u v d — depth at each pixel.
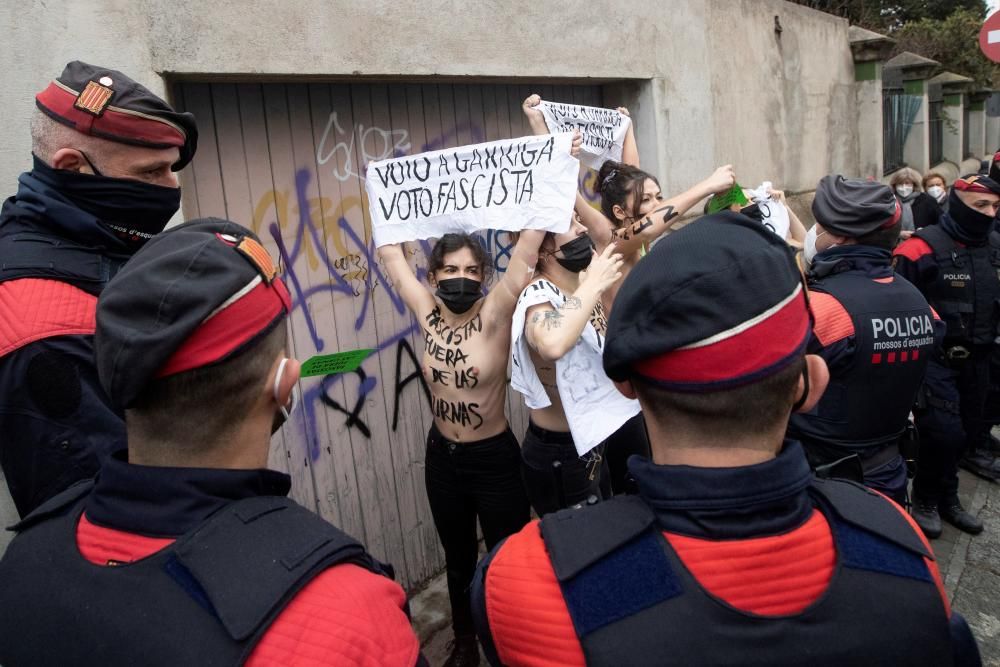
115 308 0.95
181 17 2.23
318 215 2.90
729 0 5.44
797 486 0.97
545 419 2.64
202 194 2.51
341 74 2.67
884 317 2.28
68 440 1.42
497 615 1.04
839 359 2.29
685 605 0.92
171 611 0.88
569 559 0.99
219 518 0.96
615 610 0.93
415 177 2.65
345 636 0.87
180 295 0.94
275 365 1.06
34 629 0.96
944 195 7.57
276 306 1.07
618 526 1.01
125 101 1.58
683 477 0.98
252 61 2.41
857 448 2.36
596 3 3.86
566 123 3.22
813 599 0.94
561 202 2.45
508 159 2.52
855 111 8.12
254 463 1.08
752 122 5.89
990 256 3.83
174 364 0.95
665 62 4.45
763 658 0.90
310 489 2.92
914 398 2.41
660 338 0.96
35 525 1.12
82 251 1.56
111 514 1.00
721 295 0.94
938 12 23.78
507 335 2.58
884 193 2.46
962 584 3.42
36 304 1.44
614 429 2.46
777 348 0.95
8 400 1.41
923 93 10.96
